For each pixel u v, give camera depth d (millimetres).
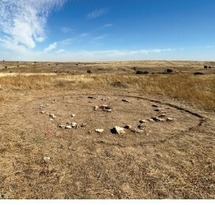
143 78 21297
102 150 6289
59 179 4797
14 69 85625
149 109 11422
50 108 11344
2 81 18484
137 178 4883
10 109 10742
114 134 7590
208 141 7000
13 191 4355
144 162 5613
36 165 5367
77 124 8664
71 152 6129
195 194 4344
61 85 18609
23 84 18047
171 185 4641
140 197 4234
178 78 20406
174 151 6285
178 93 14570
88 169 5230
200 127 8344
